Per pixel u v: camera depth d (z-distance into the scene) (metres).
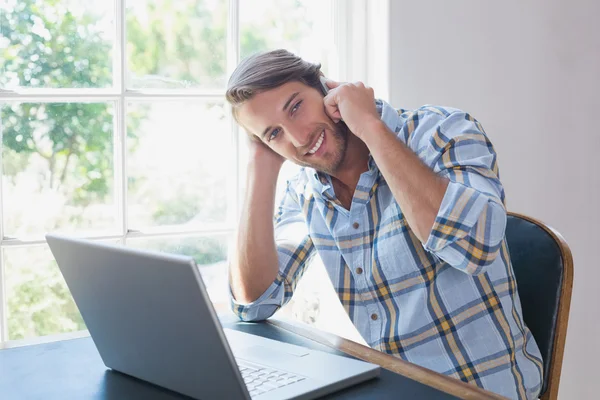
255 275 1.42
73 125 1.79
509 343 1.31
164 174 1.89
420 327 1.35
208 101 1.91
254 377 0.98
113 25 1.80
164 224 1.90
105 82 1.81
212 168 1.94
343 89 1.36
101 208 1.83
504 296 1.33
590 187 2.14
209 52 1.91
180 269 0.80
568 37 2.05
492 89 1.97
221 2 1.90
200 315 0.81
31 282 1.77
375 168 1.42
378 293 1.40
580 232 2.14
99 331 1.02
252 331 1.29
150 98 1.85
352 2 1.92
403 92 1.85
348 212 1.44
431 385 0.97
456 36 1.90
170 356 0.91
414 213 1.23
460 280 1.33
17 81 1.72
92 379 1.03
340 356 1.06
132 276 0.88
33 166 1.76
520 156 2.03
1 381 1.03
